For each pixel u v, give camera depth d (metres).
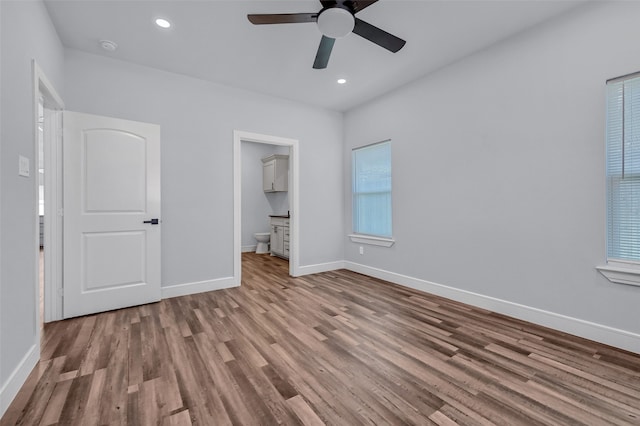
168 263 3.21
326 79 3.43
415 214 3.50
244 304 2.98
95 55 2.83
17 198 1.61
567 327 2.27
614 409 1.43
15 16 1.60
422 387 1.61
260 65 3.08
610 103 2.10
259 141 3.88
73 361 1.86
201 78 3.38
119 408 1.43
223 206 3.55
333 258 4.59
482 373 1.74
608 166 2.12
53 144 2.56
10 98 1.53
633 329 1.98
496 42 2.67
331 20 1.89
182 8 2.20
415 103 3.46
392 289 3.51
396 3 2.14
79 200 2.65
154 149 3.03
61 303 2.57
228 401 1.49
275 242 6.05
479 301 2.86
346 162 4.60
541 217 2.42
